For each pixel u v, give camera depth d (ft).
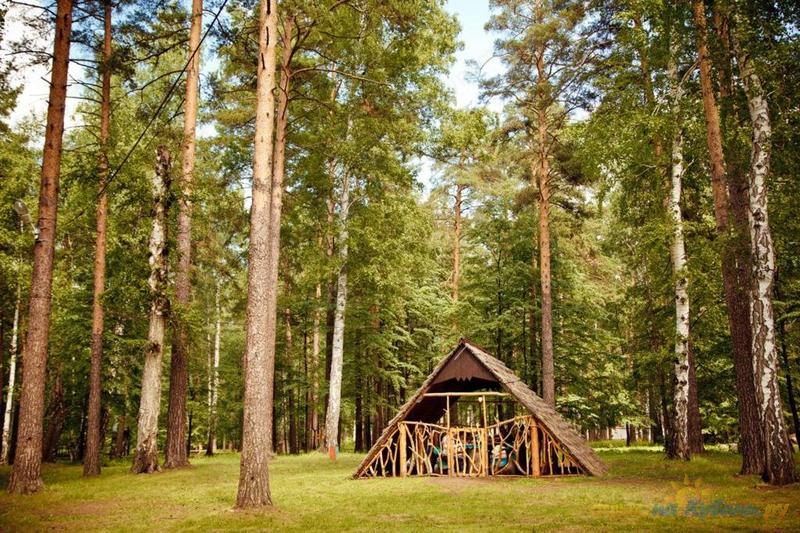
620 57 59.06
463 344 53.98
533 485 44.01
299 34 60.23
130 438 113.80
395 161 74.13
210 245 75.97
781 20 42.73
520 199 85.51
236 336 122.21
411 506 34.01
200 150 75.97
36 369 45.39
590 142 56.90
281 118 64.49
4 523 30.09
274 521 29.27
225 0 38.93
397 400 114.32
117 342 73.61
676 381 57.77
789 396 69.62
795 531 23.84
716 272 61.82
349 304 95.86
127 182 58.34
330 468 62.08
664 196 60.03
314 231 77.71
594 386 93.66
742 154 49.16
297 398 124.16
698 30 47.57
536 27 70.23
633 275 101.14
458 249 110.83
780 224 48.42
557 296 93.35
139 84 83.15
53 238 47.42
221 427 125.49
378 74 64.54
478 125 68.49
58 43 48.37
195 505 35.99
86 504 37.37
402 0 57.52
